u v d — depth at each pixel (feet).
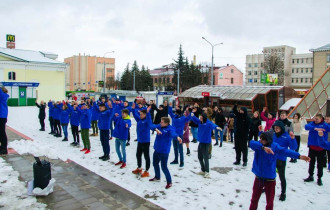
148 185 21.24
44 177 18.37
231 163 28.27
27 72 127.54
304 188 21.40
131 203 17.69
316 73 183.21
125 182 21.72
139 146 23.53
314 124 22.52
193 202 18.25
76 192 19.21
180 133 26.58
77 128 35.12
